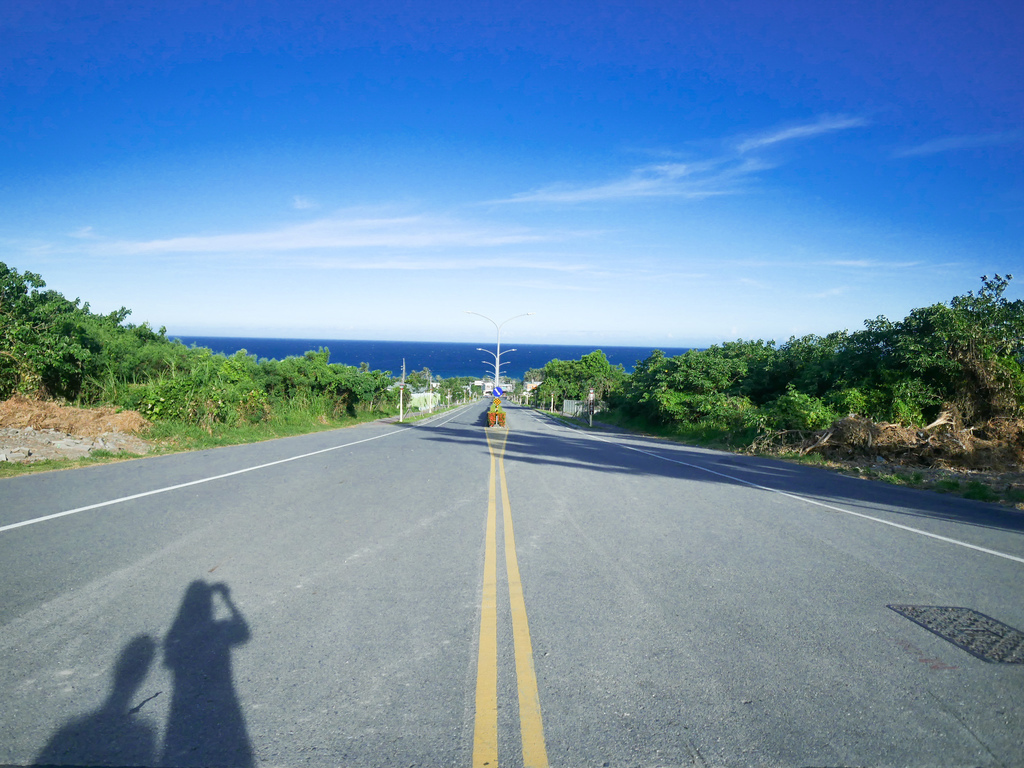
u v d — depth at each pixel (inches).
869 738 117.5
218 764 106.5
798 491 425.1
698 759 110.2
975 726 122.2
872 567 228.8
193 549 234.2
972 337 649.6
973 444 605.3
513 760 109.0
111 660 142.8
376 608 179.3
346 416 1526.8
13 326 626.2
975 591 202.8
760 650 154.8
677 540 266.1
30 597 180.1
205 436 671.8
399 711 124.4
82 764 105.8
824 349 1016.2
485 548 247.3
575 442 873.5
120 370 826.8
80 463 460.1
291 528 272.8
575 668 143.9
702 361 1272.1
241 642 154.3
